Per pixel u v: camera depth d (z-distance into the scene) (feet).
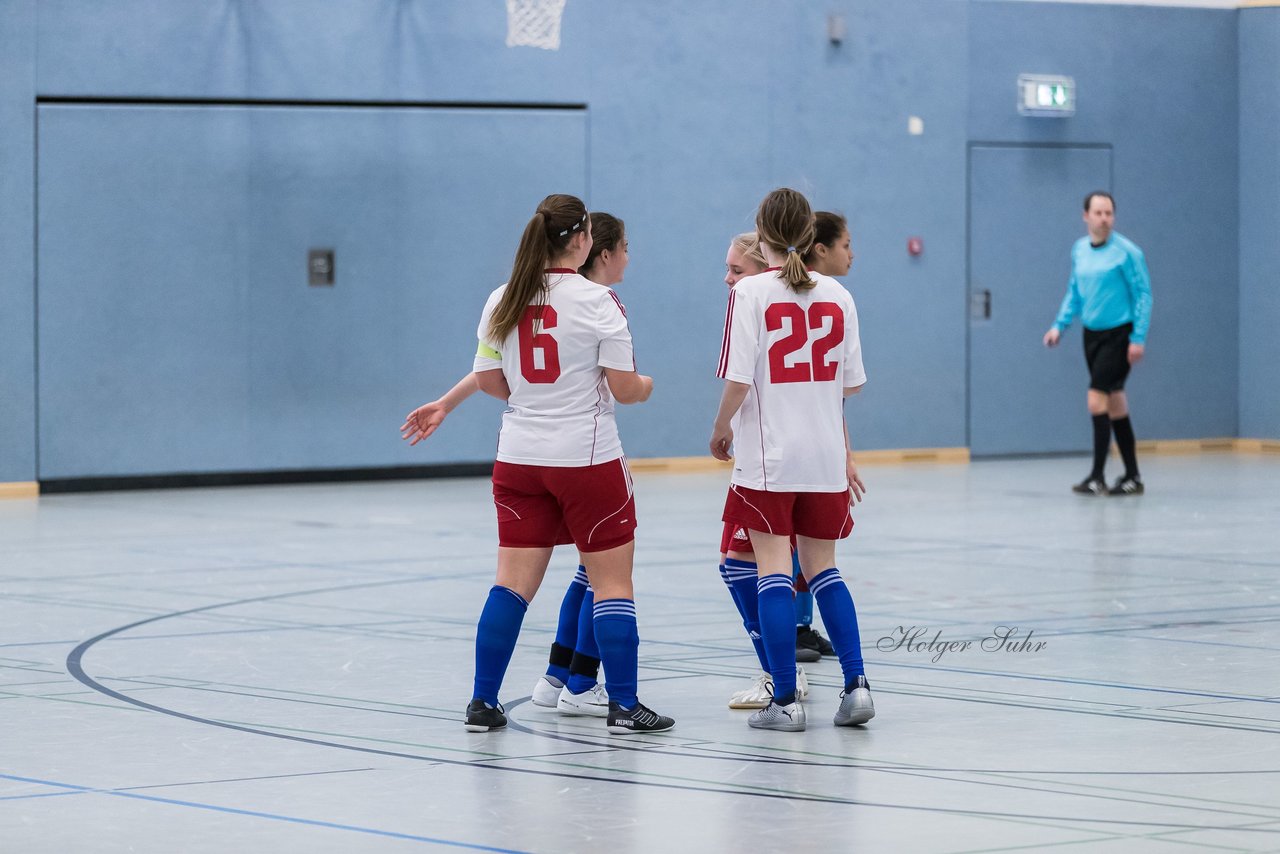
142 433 100.94
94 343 99.71
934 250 118.73
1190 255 126.82
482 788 32.27
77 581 62.95
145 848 28.02
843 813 30.17
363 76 104.17
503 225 107.65
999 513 85.51
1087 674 44.45
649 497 94.73
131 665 46.11
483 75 106.83
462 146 106.42
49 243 98.48
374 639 50.44
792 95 114.32
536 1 107.65
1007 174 120.78
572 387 37.88
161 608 56.39
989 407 120.98
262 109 102.27
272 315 103.19
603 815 30.12
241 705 40.70
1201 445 128.16
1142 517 83.51
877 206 117.08
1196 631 51.13
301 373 104.06
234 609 56.29
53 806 30.86
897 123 117.29
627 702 37.78
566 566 68.23
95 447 100.01
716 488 100.01
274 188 102.73
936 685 43.09
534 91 107.96
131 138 99.76
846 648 38.37
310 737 37.09
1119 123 123.95
